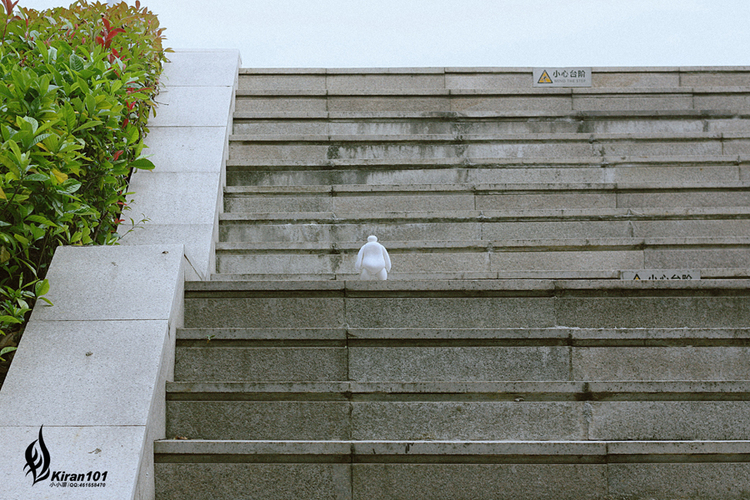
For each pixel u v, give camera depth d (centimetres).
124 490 269
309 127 716
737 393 348
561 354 376
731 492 322
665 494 322
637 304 407
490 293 409
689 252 546
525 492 322
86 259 370
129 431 291
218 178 555
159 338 332
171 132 606
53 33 516
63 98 387
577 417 350
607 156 651
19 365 313
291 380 371
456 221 579
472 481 323
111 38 525
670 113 724
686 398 349
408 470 323
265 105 761
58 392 304
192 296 404
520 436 349
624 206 612
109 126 404
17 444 283
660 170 645
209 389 346
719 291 407
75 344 325
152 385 312
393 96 779
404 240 576
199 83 686
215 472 321
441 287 409
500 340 376
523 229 578
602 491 322
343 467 323
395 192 609
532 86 820
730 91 786
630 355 376
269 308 406
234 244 543
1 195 296
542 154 679
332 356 374
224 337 371
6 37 497
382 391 351
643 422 349
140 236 497
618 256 548
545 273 512
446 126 723
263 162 633
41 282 329
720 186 611
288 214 573
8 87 359
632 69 822
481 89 790
